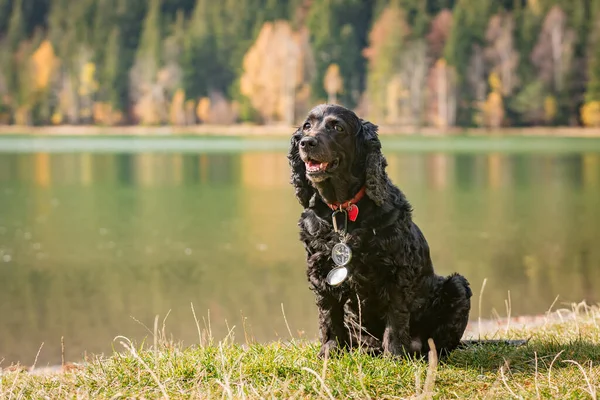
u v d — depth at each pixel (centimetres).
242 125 11038
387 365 496
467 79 10219
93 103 11625
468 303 565
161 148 6944
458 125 10088
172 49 11638
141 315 1116
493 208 2478
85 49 12000
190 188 3344
